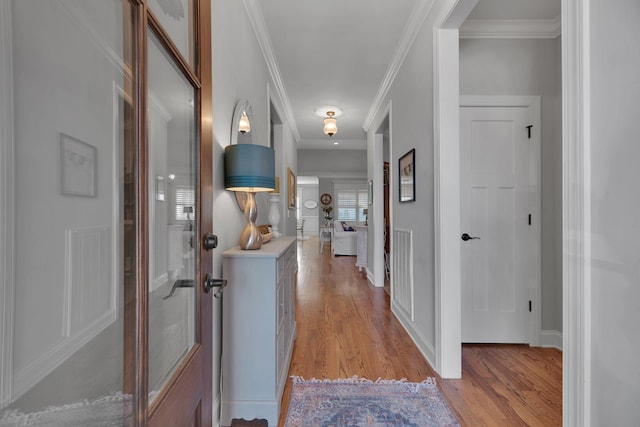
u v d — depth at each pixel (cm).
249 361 153
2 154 37
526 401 168
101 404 52
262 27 243
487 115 244
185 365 83
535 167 242
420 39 232
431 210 210
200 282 96
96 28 52
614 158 77
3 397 37
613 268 78
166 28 81
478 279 246
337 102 420
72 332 47
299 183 1227
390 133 332
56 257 45
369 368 203
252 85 229
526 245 245
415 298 246
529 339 244
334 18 237
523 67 243
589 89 82
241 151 157
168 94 81
